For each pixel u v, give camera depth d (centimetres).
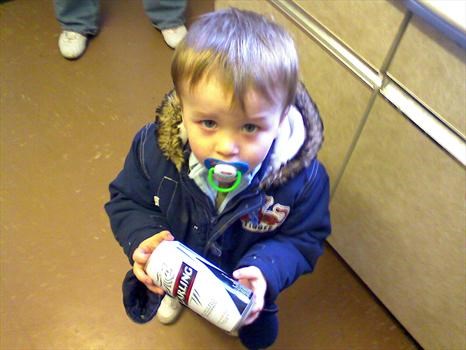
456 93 71
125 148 146
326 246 131
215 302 64
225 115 56
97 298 118
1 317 114
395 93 81
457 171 77
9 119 150
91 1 168
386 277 109
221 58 55
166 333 115
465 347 97
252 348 101
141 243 73
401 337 118
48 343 111
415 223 91
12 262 122
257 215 75
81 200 134
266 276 74
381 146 90
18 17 179
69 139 146
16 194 134
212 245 76
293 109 69
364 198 102
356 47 85
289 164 69
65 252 125
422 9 67
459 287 89
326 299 122
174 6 171
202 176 68
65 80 161
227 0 118
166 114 69
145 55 171
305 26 94
